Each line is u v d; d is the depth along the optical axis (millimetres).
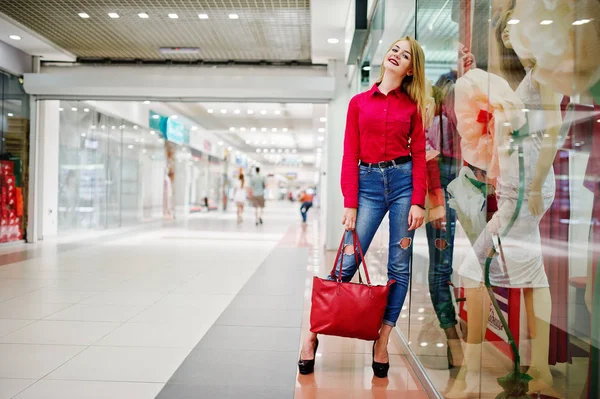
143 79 8148
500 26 1433
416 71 2260
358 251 2354
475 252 1633
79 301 3803
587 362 1092
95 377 2211
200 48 8031
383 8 3930
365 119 2289
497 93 1456
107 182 11328
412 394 2100
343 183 2369
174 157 15953
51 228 9117
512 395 1366
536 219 1258
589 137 1067
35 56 8430
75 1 6242
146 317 3342
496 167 1454
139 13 6590
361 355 2672
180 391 2062
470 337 1665
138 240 8945
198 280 4844
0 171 7746
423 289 2328
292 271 5508
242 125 11734
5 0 6262
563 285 1147
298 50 8086
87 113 10352
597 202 1048
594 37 1056
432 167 2264
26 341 2754
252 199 14109
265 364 2438
